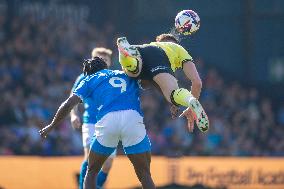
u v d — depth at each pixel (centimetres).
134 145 2572
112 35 6400
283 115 6338
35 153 4844
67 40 5994
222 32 6756
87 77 2669
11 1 6131
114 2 6500
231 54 6775
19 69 5522
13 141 4884
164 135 5322
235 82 6625
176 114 2673
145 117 5456
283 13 6900
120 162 4025
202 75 6194
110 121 2569
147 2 6612
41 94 5400
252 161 4234
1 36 5859
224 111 5875
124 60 2555
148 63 2580
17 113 5144
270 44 6844
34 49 5788
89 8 6412
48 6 6256
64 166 3984
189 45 6700
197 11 6731
